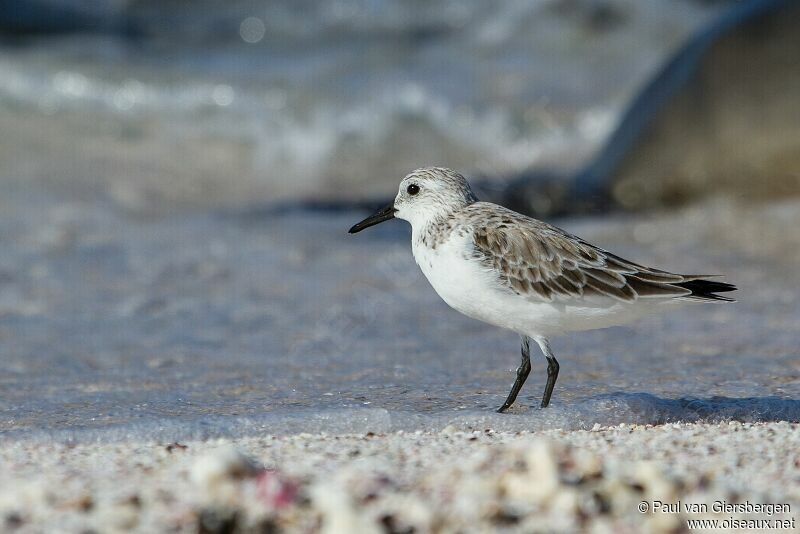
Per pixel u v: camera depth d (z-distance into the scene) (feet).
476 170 73.61
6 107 74.54
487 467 19.22
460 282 25.77
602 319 25.30
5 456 21.21
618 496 18.03
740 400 27.09
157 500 17.97
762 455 20.95
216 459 18.48
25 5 84.89
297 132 76.48
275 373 32.40
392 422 25.25
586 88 80.79
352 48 85.05
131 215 57.93
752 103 56.49
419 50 84.99
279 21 88.38
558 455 18.98
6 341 36.91
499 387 30.04
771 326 37.78
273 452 21.36
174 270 46.93
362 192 69.67
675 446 21.66
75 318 40.14
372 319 40.09
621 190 59.36
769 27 57.16
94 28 85.20
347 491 18.12
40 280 45.03
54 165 66.69
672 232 51.85
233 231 54.24
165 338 37.52
